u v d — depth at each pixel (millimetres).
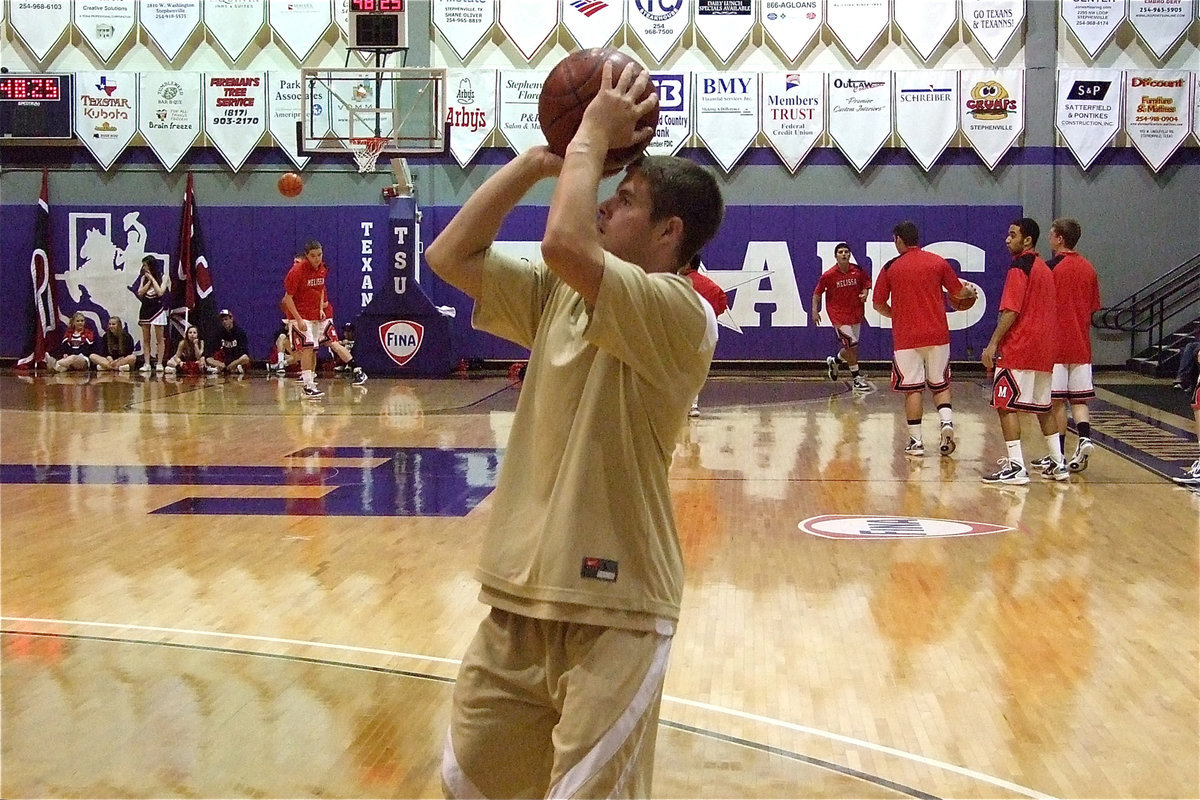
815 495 7738
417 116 17109
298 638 4582
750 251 17188
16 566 5809
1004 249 16875
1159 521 6938
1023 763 3367
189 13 17641
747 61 17359
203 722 3641
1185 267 16812
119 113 17609
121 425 11133
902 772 3285
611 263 1889
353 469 8625
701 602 5176
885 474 8555
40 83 17438
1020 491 7910
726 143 17234
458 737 2076
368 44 15734
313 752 3395
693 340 1982
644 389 1989
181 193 17766
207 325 17500
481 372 17031
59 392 14289
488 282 2209
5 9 17734
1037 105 16844
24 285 17906
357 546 6242
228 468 8695
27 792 3100
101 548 6199
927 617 4941
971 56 17016
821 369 17531
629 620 1948
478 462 8914
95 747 3428
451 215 17484
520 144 17375
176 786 3145
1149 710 3822
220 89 17578
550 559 1967
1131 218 16875
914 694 3973
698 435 10586
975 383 15656
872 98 17016
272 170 17703
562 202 1880
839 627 4785
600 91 1991
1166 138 16703
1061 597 5262
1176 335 16750
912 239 9289
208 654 4367
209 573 5672
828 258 17109
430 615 4926
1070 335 8469
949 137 16906
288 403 13016
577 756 1887
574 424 2014
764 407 12906
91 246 17781
